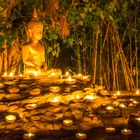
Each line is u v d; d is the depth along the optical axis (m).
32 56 4.57
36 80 4.19
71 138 3.35
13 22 5.54
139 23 6.55
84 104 3.92
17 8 5.57
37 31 4.58
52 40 6.46
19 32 5.70
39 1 5.33
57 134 3.43
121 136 3.44
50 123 3.55
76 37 6.63
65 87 4.11
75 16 5.96
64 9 5.66
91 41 6.70
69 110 3.79
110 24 6.35
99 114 3.83
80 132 3.48
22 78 4.26
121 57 6.36
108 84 6.50
